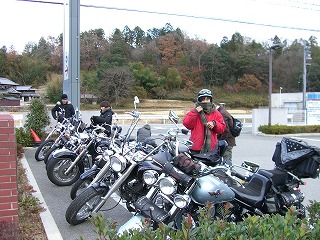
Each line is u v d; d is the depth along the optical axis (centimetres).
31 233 449
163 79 6981
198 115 577
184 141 472
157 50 7894
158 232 239
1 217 397
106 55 7038
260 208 436
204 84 7606
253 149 1370
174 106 6003
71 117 958
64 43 1323
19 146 1066
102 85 5722
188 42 8206
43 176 802
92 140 664
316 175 455
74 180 711
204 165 427
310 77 7456
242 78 7762
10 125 401
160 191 388
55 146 833
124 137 505
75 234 458
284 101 4691
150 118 2770
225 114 693
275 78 7875
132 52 7800
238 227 249
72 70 1234
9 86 6762
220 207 412
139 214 378
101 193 470
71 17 1225
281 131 1984
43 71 7956
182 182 387
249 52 8212
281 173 454
